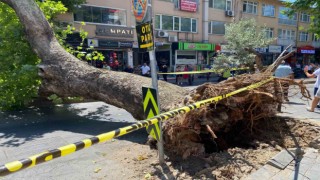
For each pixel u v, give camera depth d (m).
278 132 4.54
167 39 20.81
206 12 22.89
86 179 3.14
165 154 3.67
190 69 20.66
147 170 3.29
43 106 7.63
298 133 4.41
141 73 16.02
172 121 3.48
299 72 23.33
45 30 6.87
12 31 7.11
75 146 1.82
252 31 13.27
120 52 19.09
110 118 6.31
